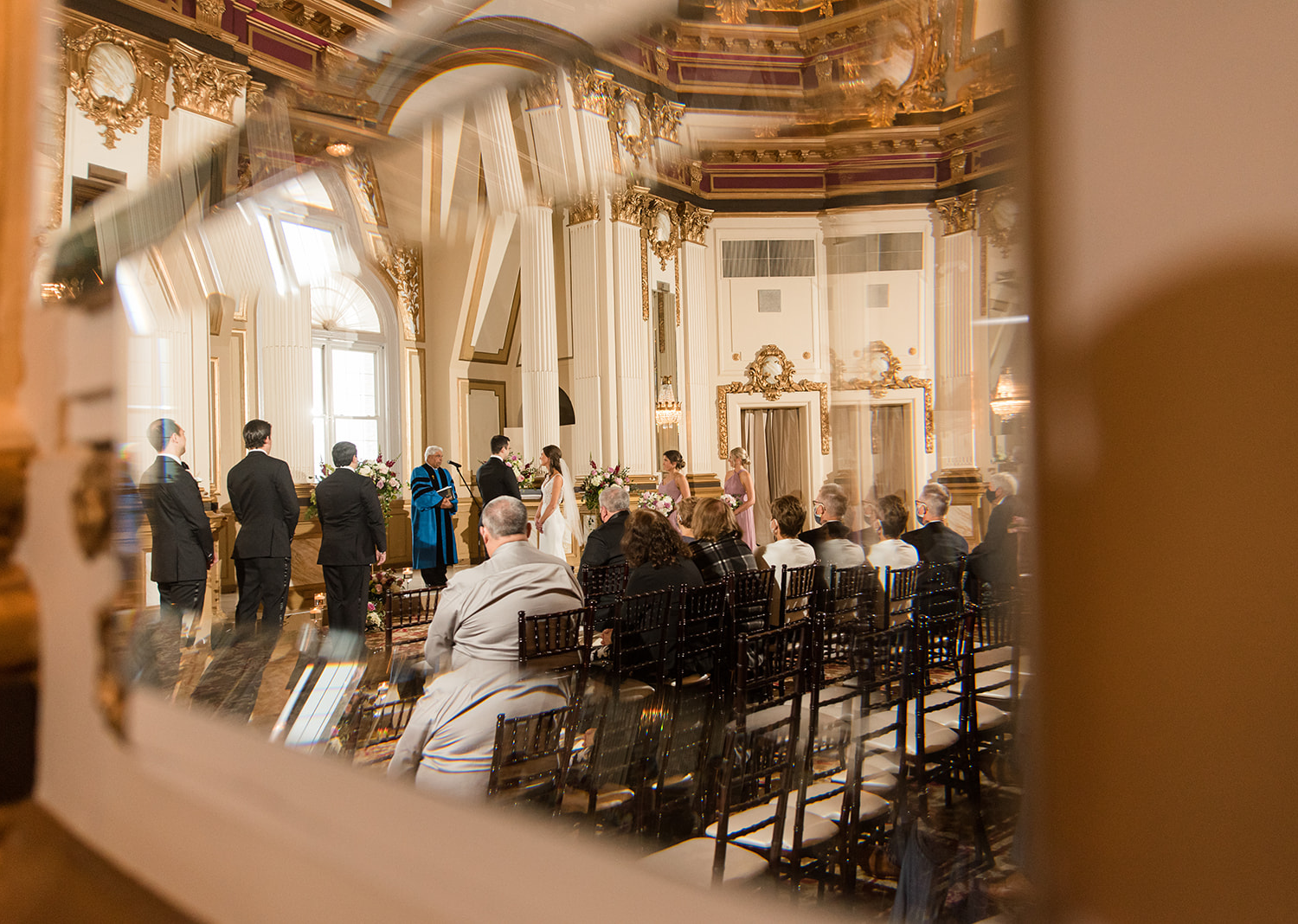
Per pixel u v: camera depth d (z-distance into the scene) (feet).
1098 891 0.89
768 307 30.35
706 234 29.73
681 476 25.44
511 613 6.03
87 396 3.51
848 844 3.45
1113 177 0.84
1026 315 0.93
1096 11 0.86
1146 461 0.83
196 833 2.34
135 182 17.83
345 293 20.39
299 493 20.30
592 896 1.57
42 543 3.49
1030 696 0.95
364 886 1.82
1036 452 0.93
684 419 30.17
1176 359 0.80
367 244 18.80
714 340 30.50
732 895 1.48
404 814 2.14
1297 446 0.72
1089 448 0.87
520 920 1.52
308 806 2.29
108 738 3.04
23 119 3.57
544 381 26.08
